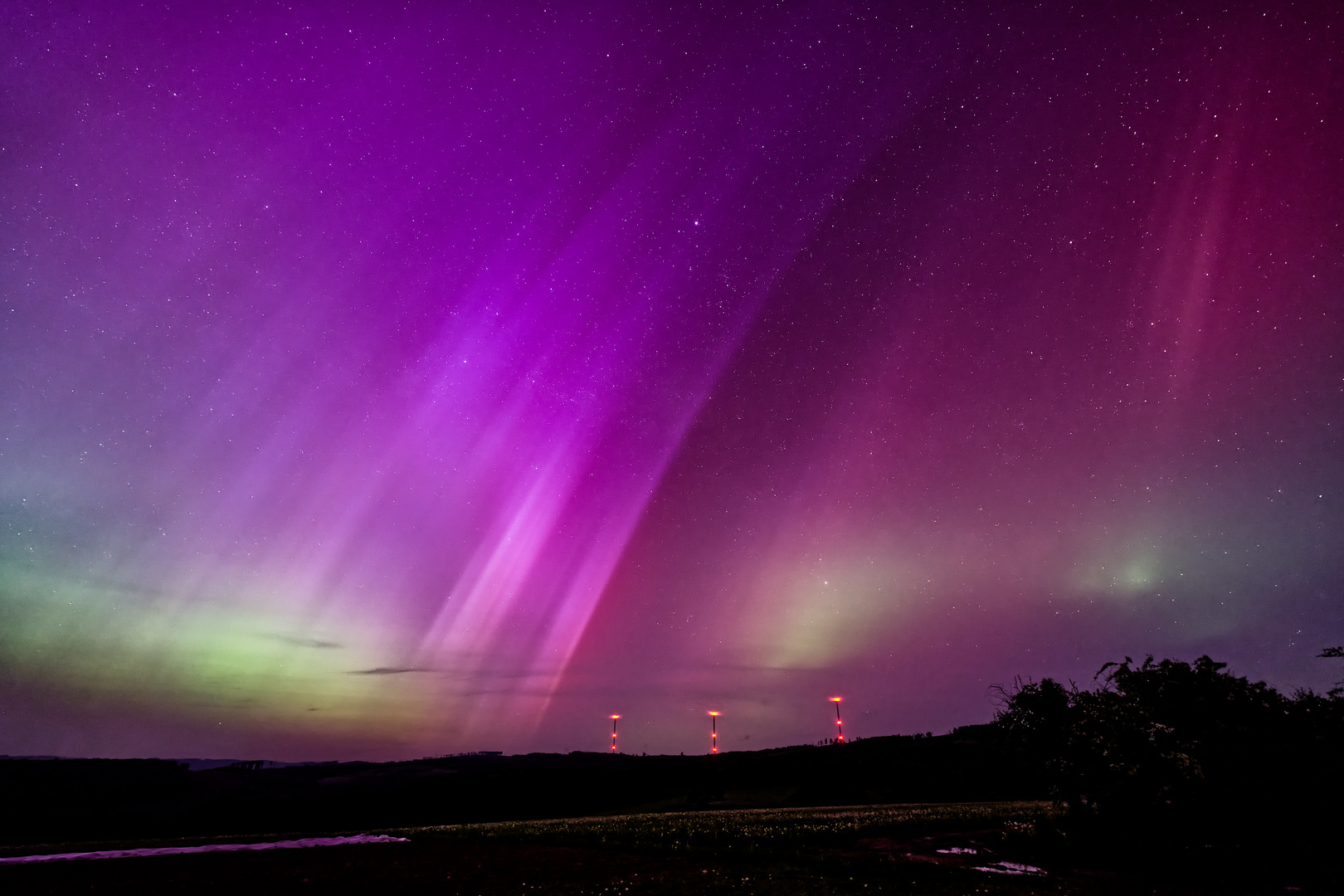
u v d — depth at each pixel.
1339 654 16.36
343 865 18.36
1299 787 14.93
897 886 13.28
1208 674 17.27
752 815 32.25
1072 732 17.58
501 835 24.81
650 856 18.20
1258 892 12.48
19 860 20.77
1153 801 15.55
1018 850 17.12
